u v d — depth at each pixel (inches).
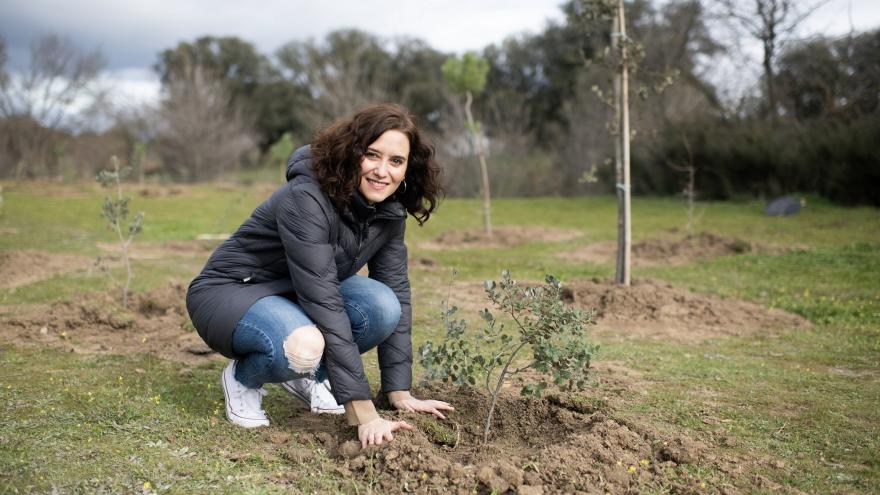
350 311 128.0
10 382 153.3
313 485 105.0
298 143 1728.6
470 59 498.9
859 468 116.5
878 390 160.1
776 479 111.3
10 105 1488.7
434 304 254.1
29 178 1389.0
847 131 648.4
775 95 855.1
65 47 1510.8
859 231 470.9
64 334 196.7
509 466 104.7
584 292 256.2
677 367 177.9
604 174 975.0
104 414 132.3
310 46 1829.5
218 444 120.5
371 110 116.5
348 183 115.6
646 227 548.4
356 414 117.2
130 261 352.8
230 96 1823.3
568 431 125.3
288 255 118.0
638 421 135.8
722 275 324.2
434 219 638.5
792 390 159.5
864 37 775.7
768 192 733.3
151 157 1581.0
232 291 125.0
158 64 2060.8
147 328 206.7
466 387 146.2
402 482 103.7
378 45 1820.9
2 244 414.3
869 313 243.9
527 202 821.2
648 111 853.8
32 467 107.0
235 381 130.3
